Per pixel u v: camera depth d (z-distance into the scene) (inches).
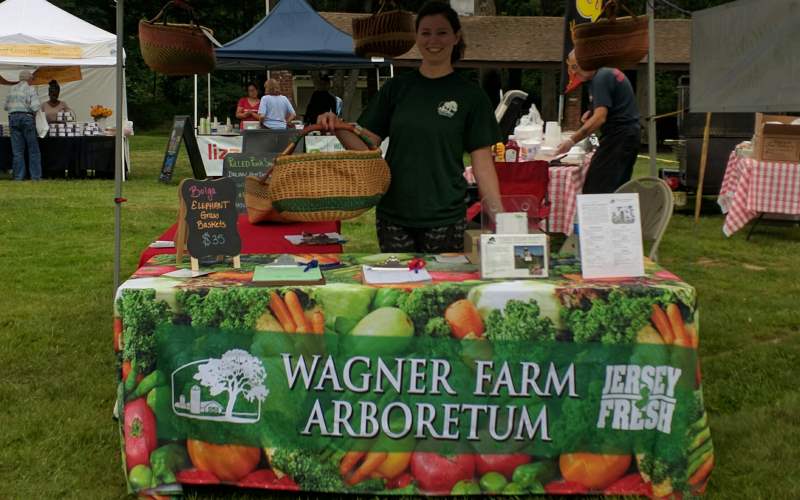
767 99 134.6
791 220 317.4
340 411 107.7
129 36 1295.5
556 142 256.1
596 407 107.7
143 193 433.7
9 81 562.6
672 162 634.2
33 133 484.1
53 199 399.2
